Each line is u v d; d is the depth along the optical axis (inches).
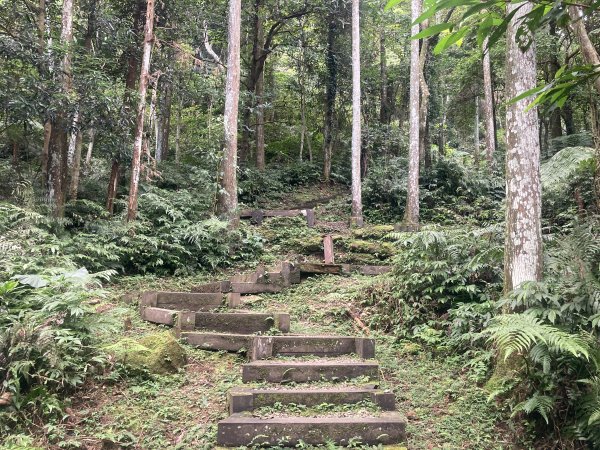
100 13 427.5
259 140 673.0
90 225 349.4
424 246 237.3
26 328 153.5
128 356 175.3
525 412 146.7
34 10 378.6
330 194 649.0
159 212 379.2
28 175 399.9
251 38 732.7
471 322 195.3
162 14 470.0
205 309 252.1
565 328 146.0
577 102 455.2
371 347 182.7
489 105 612.1
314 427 136.2
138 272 330.3
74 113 350.6
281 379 166.9
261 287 289.0
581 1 66.7
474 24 60.9
